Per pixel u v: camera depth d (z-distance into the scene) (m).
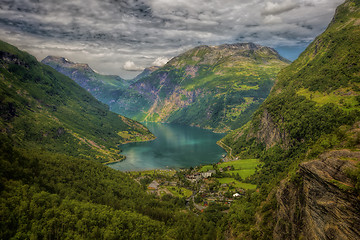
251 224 107.06
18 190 133.62
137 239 135.38
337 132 65.12
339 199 47.66
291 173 77.94
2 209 115.88
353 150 52.78
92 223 133.62
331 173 52.03
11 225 115.00
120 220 144.62
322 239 50.53
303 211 61.38
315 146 68.94
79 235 119.94
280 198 78.94
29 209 124.81
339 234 46.03
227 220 140.62
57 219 125.06
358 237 42.50
